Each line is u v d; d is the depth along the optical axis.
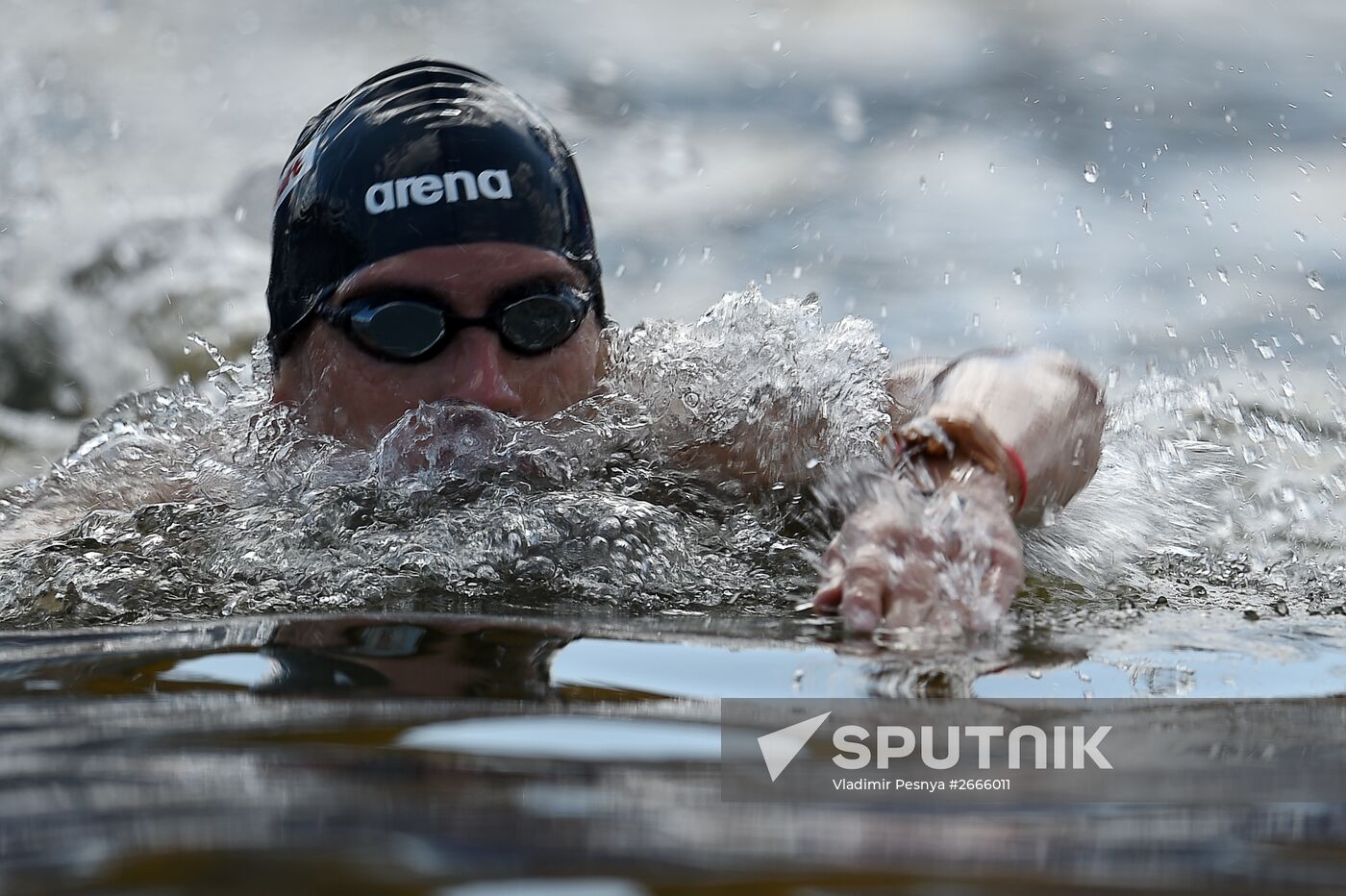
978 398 7.60
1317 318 16.69
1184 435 10.49
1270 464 10.08
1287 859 3.19
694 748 4.09
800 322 9.41
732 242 20.89
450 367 8.43
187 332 16.31
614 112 29.00
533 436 8.45
